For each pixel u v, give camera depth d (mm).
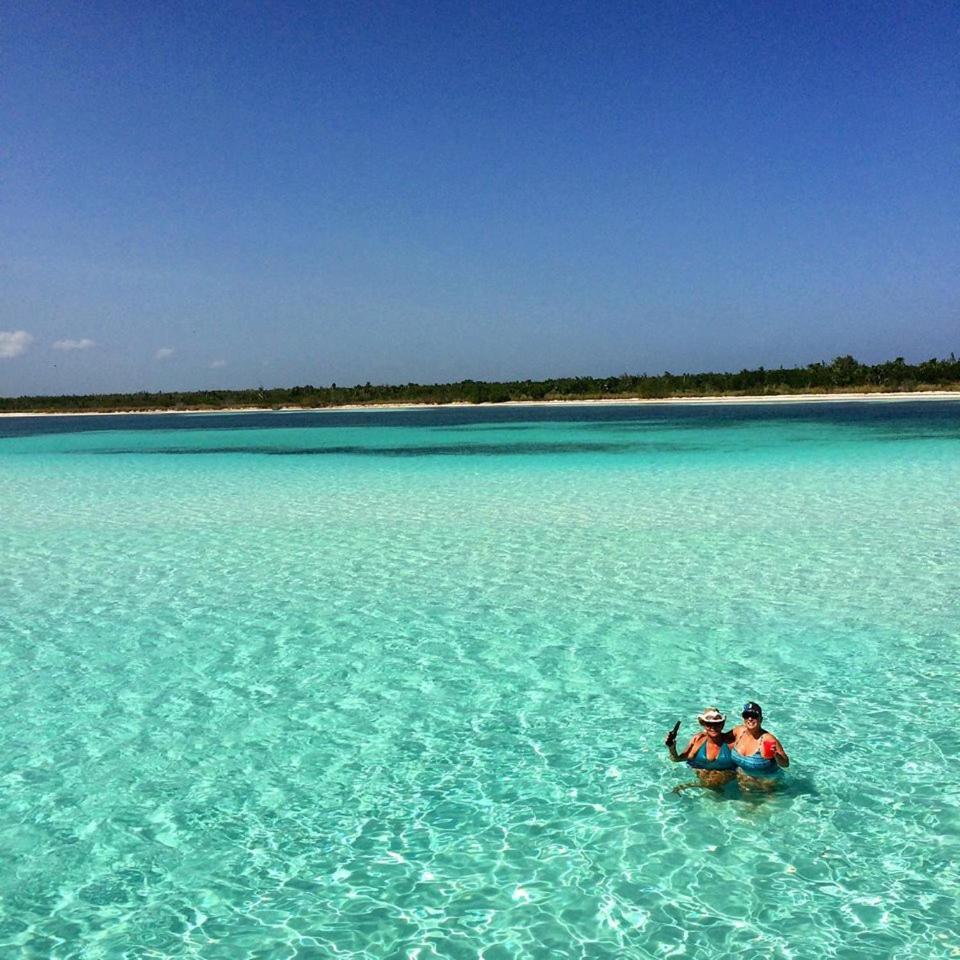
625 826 5297
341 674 8094
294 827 5406
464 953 4195
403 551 13367
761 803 5504
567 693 7496
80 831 5414
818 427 38594
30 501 19766
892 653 8180
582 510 16859
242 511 17797
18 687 7852
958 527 14000
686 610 9781
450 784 5918
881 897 4508
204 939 4352
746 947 4168
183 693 7684
